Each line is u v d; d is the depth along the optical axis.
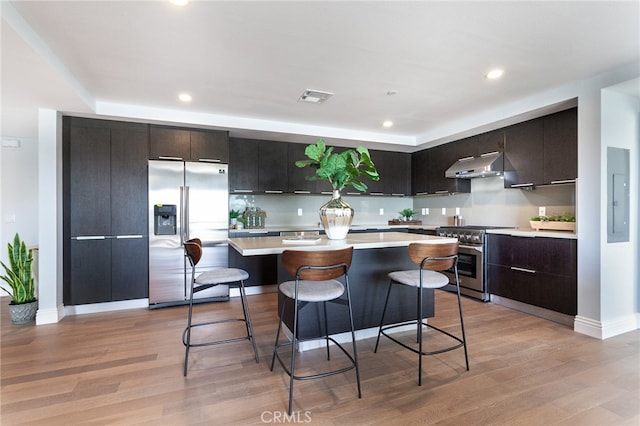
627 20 1.94
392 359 2.35
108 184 3.53
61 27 1.97
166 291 3.72
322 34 2.09
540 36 2.12
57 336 2.80
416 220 5.71
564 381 2.03
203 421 1.67
